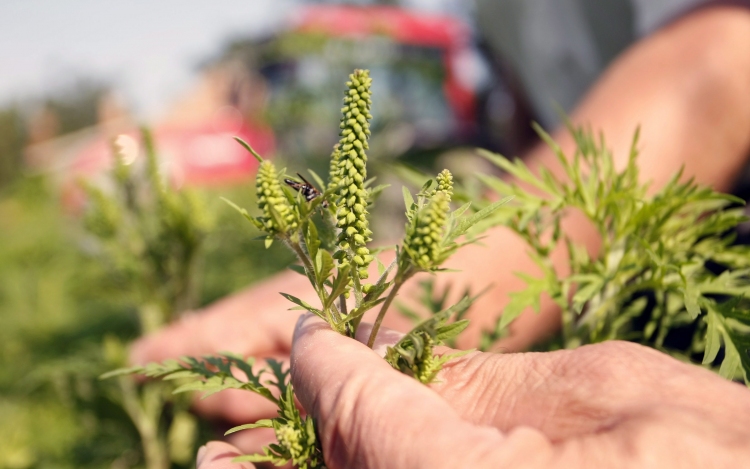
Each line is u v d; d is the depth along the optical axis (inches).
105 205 24.8
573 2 32.5
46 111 396.2
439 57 92.9
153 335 23.1
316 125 84.4
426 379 11.1
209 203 28.2
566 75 34.3
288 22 92.0
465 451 9.2
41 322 53.8
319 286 10.9
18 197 154.0
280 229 10.5
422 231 9.9
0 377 44.5
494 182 14.6
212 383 12.1
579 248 15.5
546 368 10.6
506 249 18.1
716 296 17.4
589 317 14.3
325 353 10.7
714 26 20.5
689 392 9.5
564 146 19.9
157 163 24.2
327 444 10.5
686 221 14.4
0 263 78.6
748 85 19.5
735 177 20.5
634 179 14.4
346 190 10.5
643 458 8.7
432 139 86.8
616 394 9.7
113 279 26.6
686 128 19.1
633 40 30.6
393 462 9.6
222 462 12.0
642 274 14.6
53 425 34.6
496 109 89.9
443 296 16.1
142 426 25.3
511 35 37.4
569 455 9.0
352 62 84.4
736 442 8.7
